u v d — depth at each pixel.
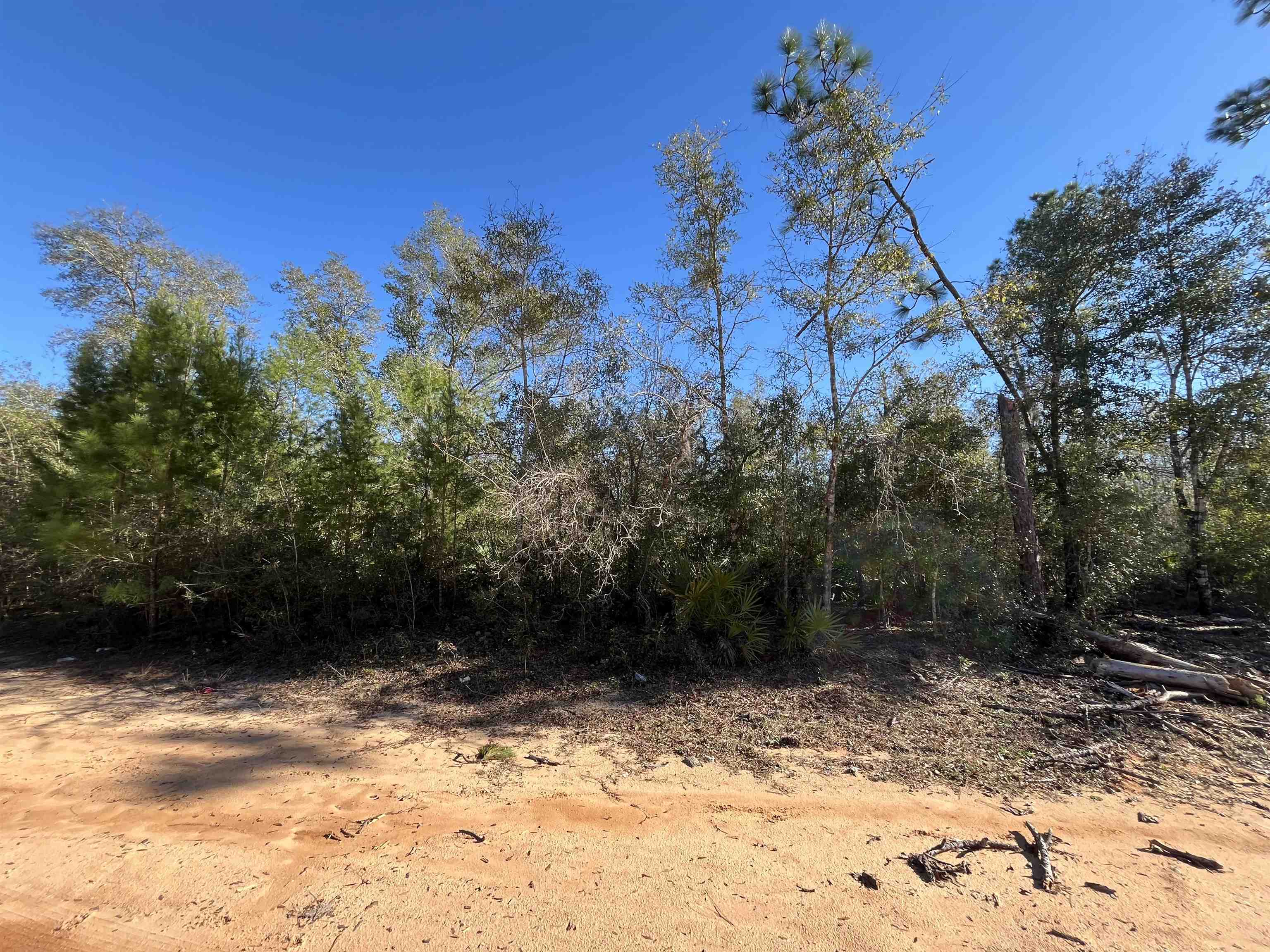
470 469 8.60
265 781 4.46
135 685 6.89
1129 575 9.32
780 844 3.62
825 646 7.43
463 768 4.73
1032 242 11.26
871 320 7.96
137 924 2.87
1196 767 4.78
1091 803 4.20
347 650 7.74
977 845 3.60
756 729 5.55
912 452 8.03
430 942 2.73
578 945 2.71
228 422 8.41
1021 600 8.17
